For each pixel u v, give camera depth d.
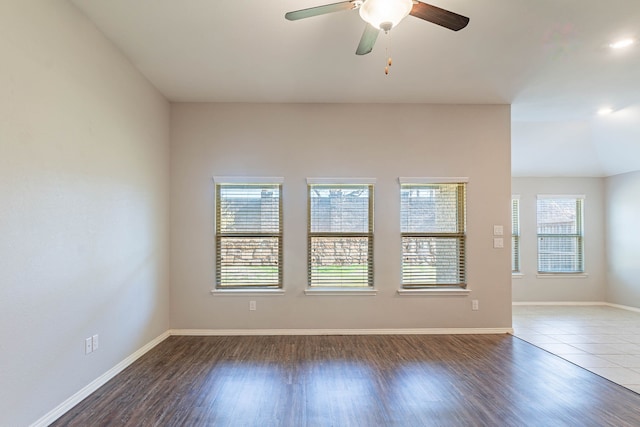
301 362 3.29
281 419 2.31
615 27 2.65
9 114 1.92
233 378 2.94
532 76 3.52
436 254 4.28
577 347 3.77
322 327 4.16
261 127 4.23
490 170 4.29
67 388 2.39
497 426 2.23
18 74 1.98
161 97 3.96
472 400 2.57
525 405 2.50
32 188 2.08
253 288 4.19
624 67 3.32
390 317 4.20
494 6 2.40
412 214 4.29
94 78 2.69
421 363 3.28
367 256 4.26
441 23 2.02
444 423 2.26
